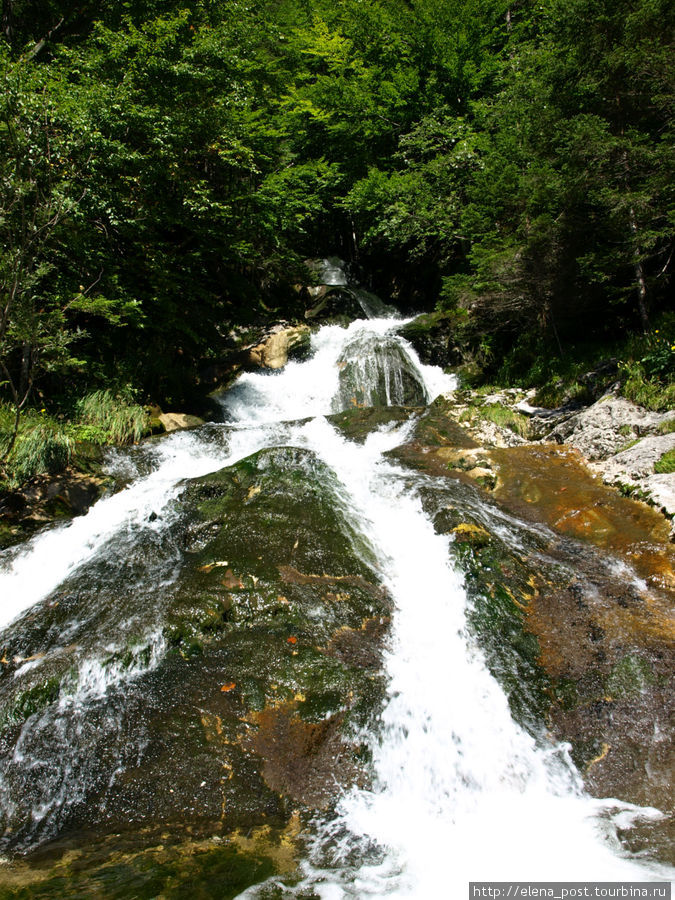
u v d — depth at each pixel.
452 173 15.09
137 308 9.74
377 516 6.43
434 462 7.79
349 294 16.03
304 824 3.35
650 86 8.55
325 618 4.82
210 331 12.59
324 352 13.20
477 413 9.47
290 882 2.82
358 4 18.75
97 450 7.74
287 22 21.42
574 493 6.73
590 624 4.78
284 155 17.27
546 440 8.53
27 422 7.57
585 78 9.20
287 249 15.24
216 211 11.64
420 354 13.25
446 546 5.61
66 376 9.28
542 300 10.27
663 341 8.35
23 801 3.48
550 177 9.12
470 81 17.41
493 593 5.08
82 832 3.30
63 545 6.20
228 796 3.51
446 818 3.49
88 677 4.21
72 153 8.73
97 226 10.20
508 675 4.43
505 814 3.48
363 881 2.83
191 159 12.28
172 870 2.91
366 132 18.75
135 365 10.21
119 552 5.82
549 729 4.04
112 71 10.34
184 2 12.70
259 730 3.91
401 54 18.48
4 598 5.62
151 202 10.85
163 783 3.57
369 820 3.40
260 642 4.56
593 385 8.99
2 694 4.11
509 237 9.89
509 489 7.05
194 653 4.46
